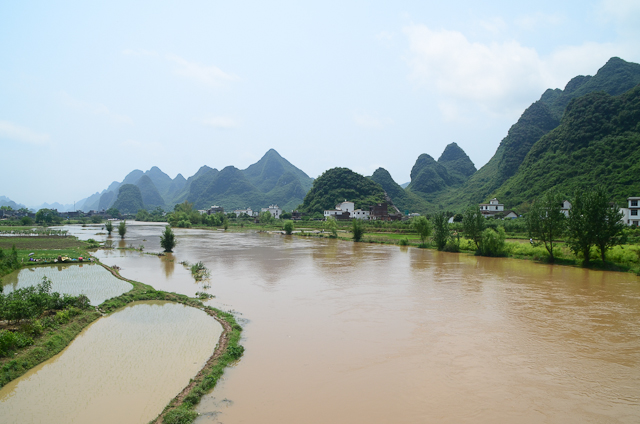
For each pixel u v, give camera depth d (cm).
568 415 1337
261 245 7494
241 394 1457
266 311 2616
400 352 1892
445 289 3350
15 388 1486
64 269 4262
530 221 5319
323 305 2784
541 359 1819
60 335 1981
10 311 1980
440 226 6612
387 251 6481
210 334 2131
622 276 4038
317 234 10050
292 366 1719
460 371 1681
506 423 1279
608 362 1789
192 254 5884
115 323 2317
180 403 1362
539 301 2920
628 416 1336
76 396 1425
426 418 1302
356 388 1516
